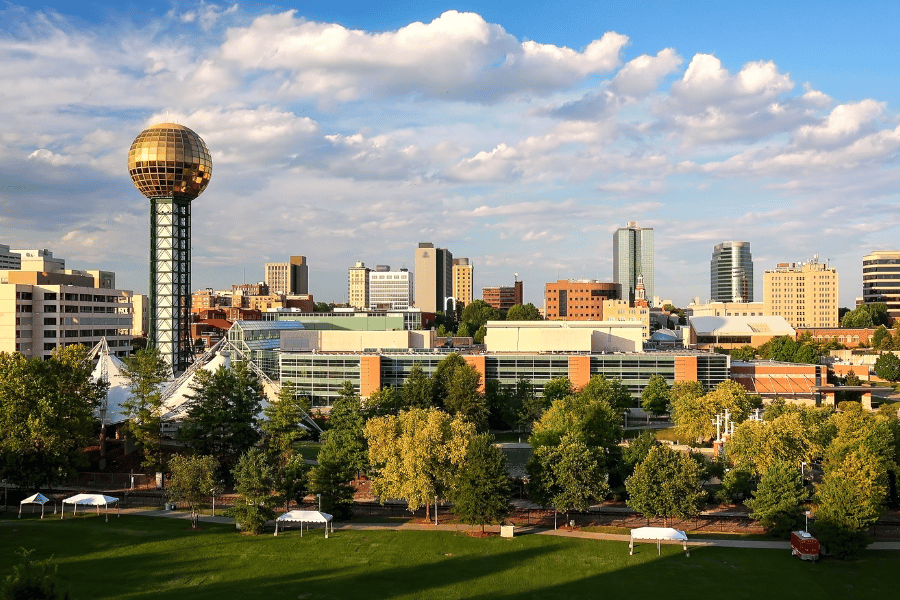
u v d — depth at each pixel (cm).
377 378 16550
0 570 6159
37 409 9094
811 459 9562
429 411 8812
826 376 18625
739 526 8288
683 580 6469
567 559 6969
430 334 18950
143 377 11056
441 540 7512
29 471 8856
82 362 11519
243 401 10938
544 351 17238
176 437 11362
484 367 16512
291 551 7038
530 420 13788
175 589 5953
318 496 8269
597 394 13612
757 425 9731
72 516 8406
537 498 8244
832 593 6275
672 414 14062
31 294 19862
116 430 12694
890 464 8894
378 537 7588
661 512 7919
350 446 9781
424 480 7956
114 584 6031
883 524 8344
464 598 5912
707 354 16850
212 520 8300
